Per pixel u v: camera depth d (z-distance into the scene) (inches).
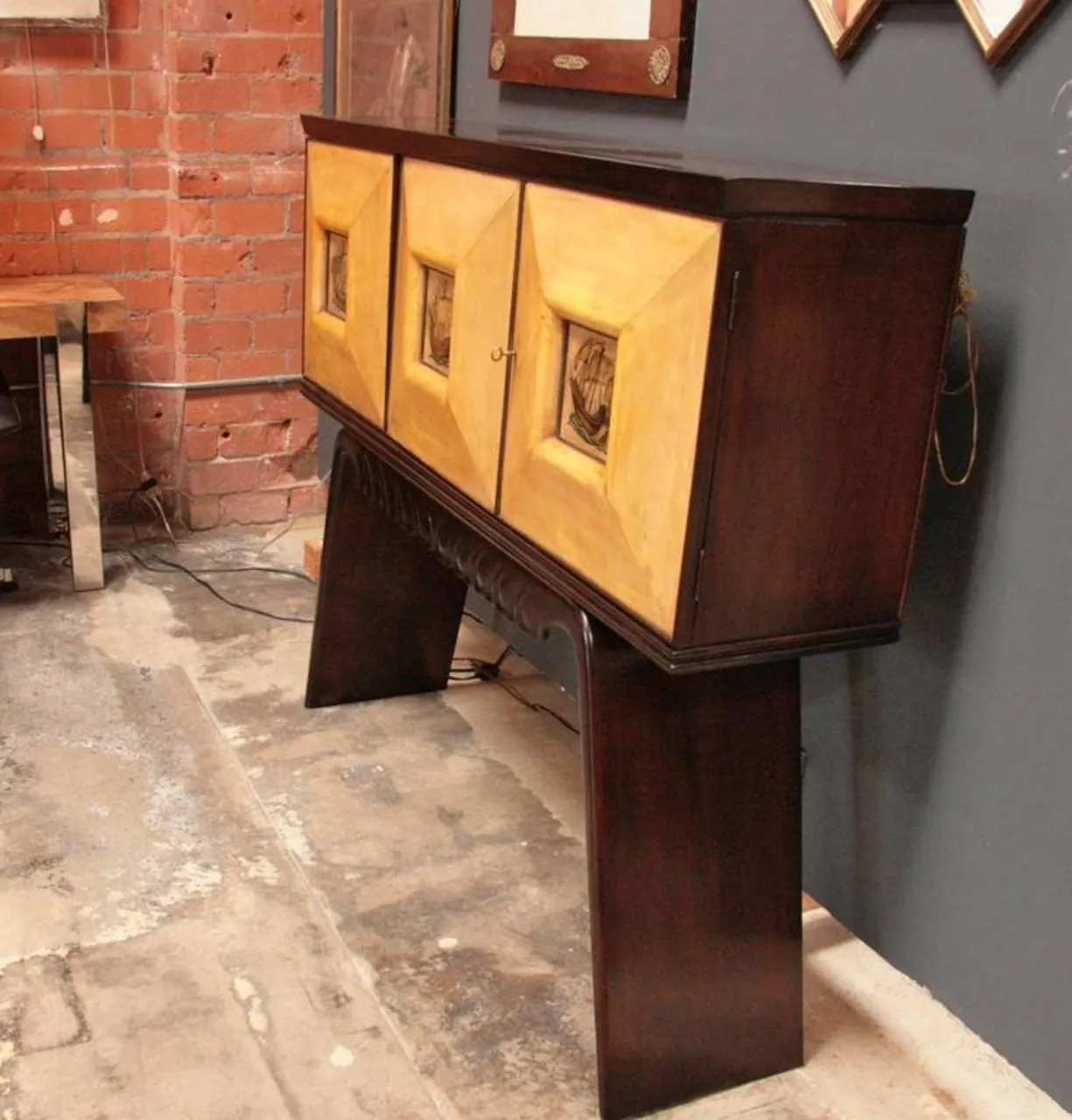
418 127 79.6
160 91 126.9
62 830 84.4
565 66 95.3
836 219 52.7
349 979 72.9
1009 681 66.6
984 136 64.2
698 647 56.3
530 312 63.9
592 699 61.8
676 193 52.7
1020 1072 68.8
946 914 72.2
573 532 62.2
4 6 118.5
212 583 126.2
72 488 118.0
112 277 130.3
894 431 57.4
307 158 90.9
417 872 82.9
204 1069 65.6
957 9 64.7
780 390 54.0
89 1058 65.8
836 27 71.0
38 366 130.1
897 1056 69.9
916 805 73.2
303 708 102.8
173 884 80.0
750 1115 66.1
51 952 73.2
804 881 82.8
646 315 55.3
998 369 64.9
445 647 105.7
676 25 83.4
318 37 129.5
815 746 80.5
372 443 83.6
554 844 87.0
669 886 64.3
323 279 91.1
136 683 104.7
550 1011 71.6
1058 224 61.0
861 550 58.8
